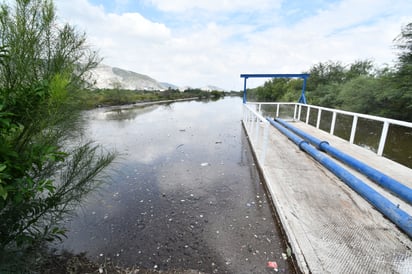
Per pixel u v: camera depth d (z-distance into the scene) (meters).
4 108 0.95
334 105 14.01
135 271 1.51
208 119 10.51
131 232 1.97
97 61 1.43
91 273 1.48
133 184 3.06
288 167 3.21
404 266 1.37
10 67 1.01
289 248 1.69
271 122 7.22
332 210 2.04
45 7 1.15
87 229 2.01
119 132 6.98
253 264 1.58
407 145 5.62
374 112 9.70
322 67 20.38
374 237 1.65
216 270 1.53
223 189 2.90
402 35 8.33
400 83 8.29
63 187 1.43
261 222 2.12
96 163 1.63
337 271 1.35
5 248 1.20
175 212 2.32
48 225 1.48
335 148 3.70
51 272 1.46
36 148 1.06
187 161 4.14
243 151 4.86
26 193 1.03
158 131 7.23
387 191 2.36
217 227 2.04
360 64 18.33
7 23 1.02
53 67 1.21
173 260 1.62
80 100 1.41
